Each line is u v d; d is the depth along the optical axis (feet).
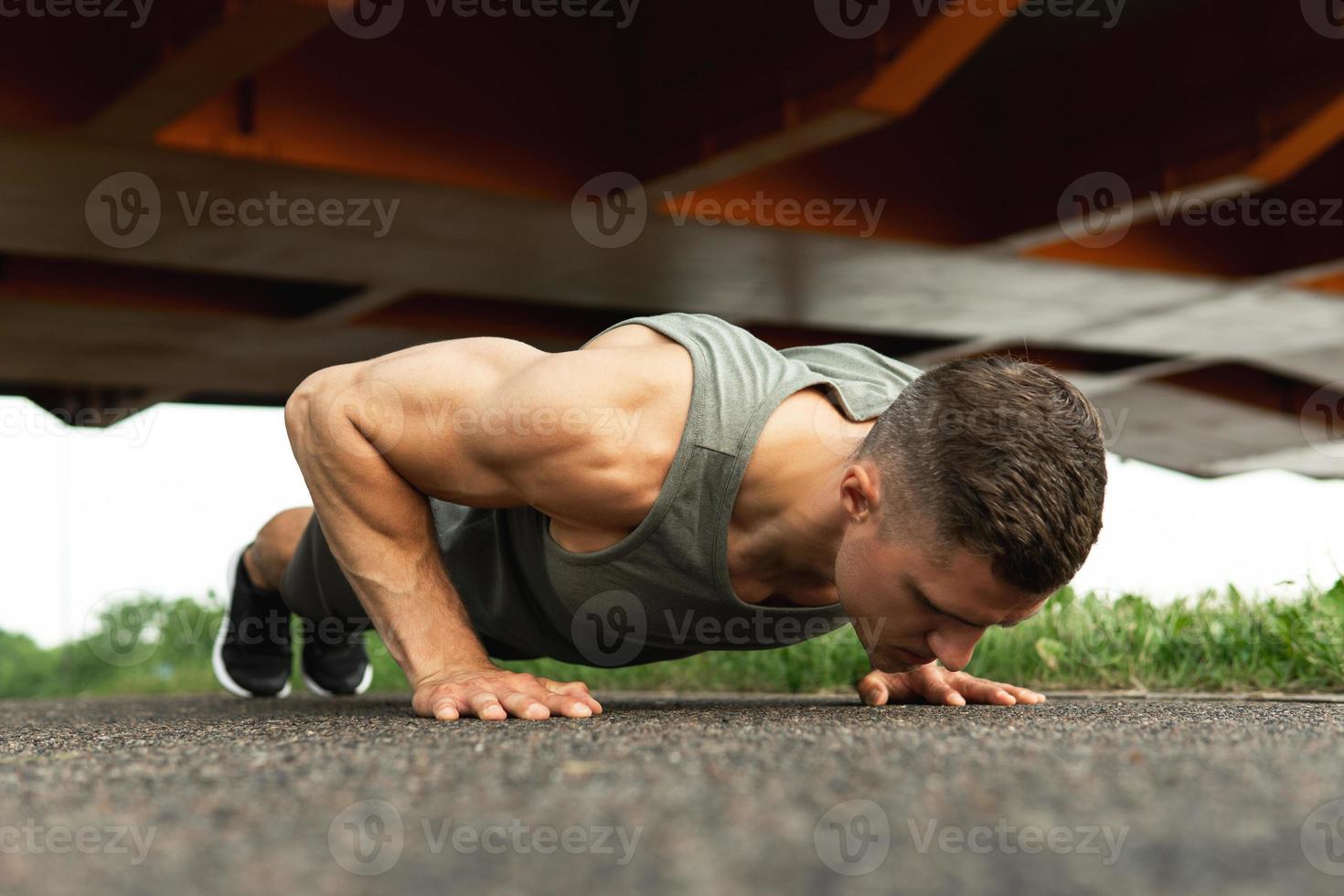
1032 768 3.87
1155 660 11.12
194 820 3.27
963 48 20.29
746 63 22.82
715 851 2.79
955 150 29.53
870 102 20.80
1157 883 2.46
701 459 6.40
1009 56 28.48
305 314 34.96
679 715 6.63
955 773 3.79
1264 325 40.34
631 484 6.38
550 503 6.57
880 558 5.92
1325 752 4.29
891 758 4.16
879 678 8.31
